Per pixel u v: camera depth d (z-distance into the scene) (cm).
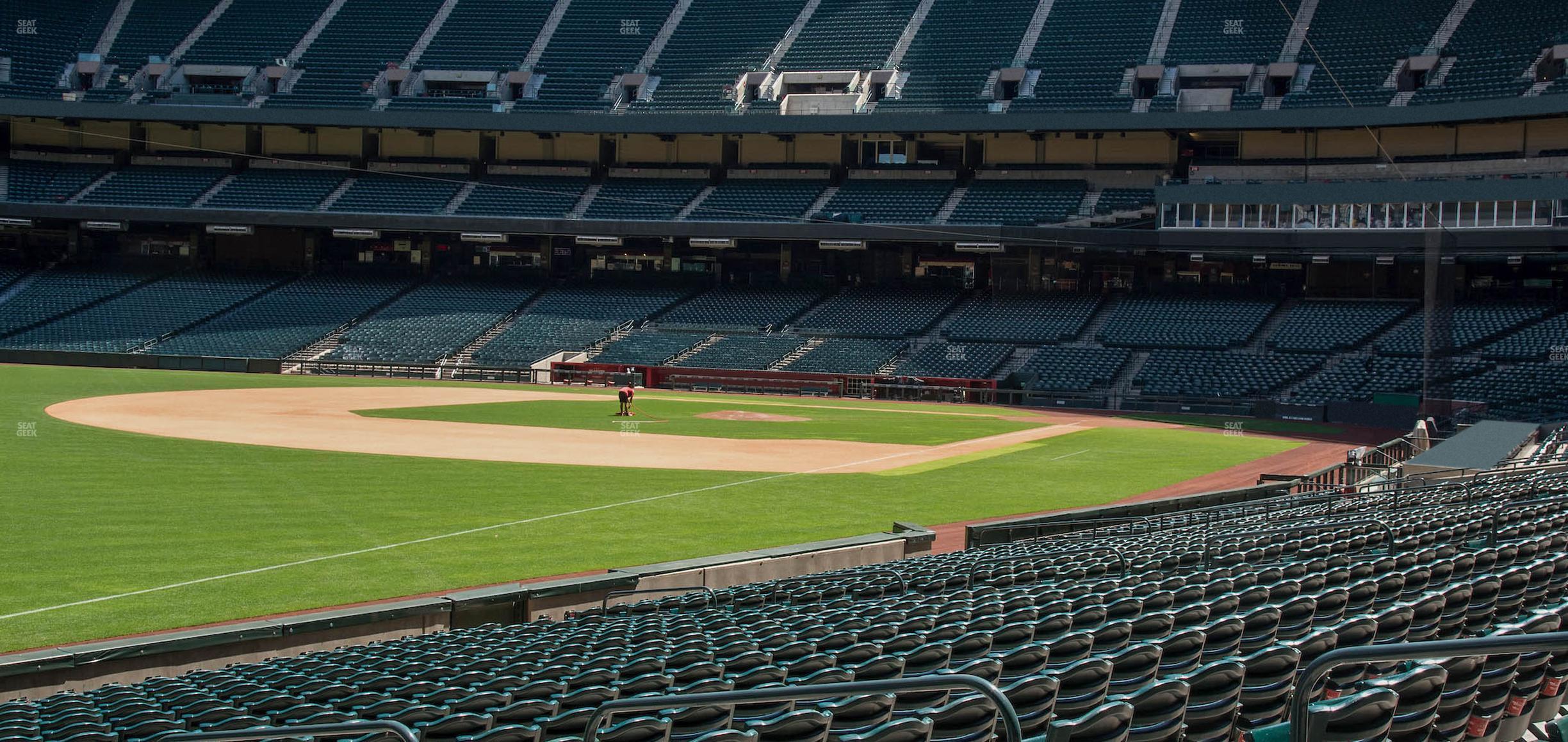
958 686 512
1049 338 6269
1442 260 5188
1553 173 5591
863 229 6550
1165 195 6053
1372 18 6450
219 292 7138
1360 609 1027
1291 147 6362
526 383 6344
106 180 7300
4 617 1608
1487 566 1185
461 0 7888
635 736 702
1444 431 4725
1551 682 746
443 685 976
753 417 4788
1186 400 5569
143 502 2438
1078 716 734
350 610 1531
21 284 7131
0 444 3150
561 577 1936
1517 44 5884
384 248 7569
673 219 6844
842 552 2028
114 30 7688
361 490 2688
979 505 2783
